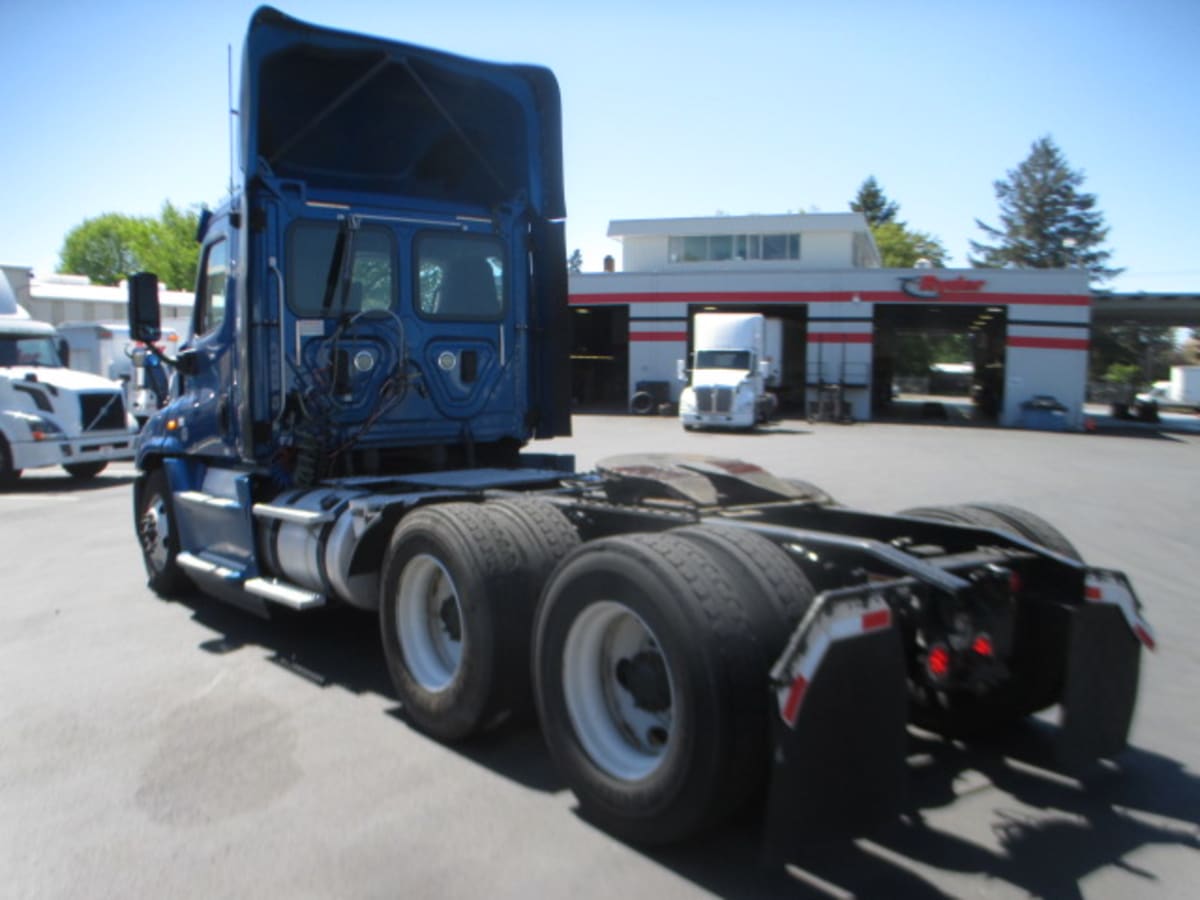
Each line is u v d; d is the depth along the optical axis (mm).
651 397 35594
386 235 6234
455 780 4117
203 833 3648
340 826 3699
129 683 5418
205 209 6805
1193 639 6348
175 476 6910
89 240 79062
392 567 4695
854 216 41719
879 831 3244
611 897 3184
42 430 14406
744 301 36250
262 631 6508
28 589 7824
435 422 6492
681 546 3500
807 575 4035
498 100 6887
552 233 7000
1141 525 11516
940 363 98625
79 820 3758
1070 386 33281
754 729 3176
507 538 4332
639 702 3676
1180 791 4051
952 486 14992
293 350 5934
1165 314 39562
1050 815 3820
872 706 3188
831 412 33156
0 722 4816
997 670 3902
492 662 4152
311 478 5836
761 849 3492
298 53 5914
